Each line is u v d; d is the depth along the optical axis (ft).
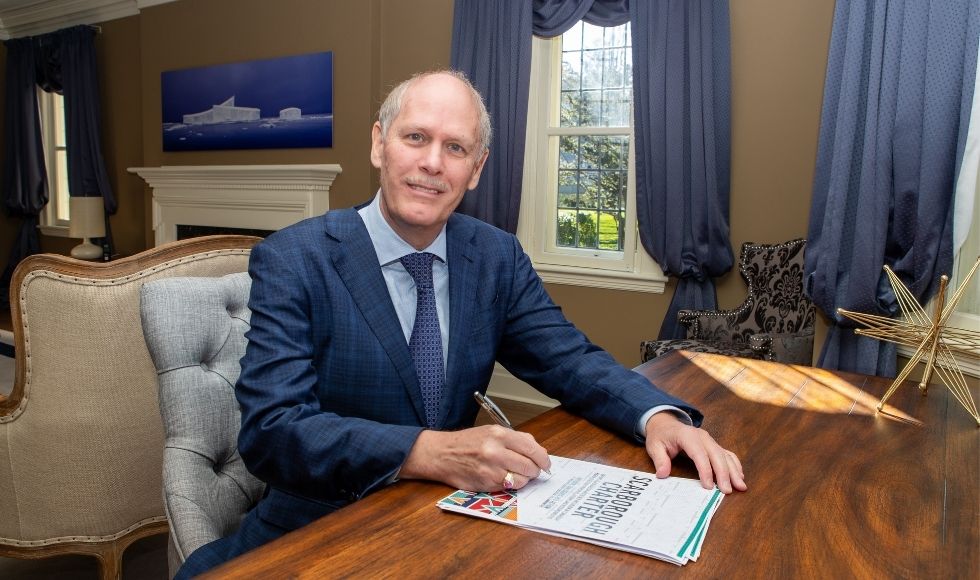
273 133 18.75
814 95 12.61
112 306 6.01
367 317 3.90
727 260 13.29
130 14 21.93
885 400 4.63
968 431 4.27
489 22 14.89
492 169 15.11
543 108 15.53
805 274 11.85
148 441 6.40
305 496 3.46
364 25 16.93
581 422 4.22
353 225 4.09
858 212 10.76
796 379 5.44
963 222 9.95
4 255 25.94
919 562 2.60
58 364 5.98
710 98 12.89
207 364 4.69
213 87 19.77
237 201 19.04
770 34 12.90
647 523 2.83
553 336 4.58
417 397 3.96
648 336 14.76
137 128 22.52
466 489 3.15
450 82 3.91
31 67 23.48
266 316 3.74
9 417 6.08
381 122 4.08
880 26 10.41
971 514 3.04
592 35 15.08
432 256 4.16
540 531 2.77
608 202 15.25
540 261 16.02
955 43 9.67
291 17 18.15
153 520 6.59
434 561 2.52
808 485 3.33
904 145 10.24
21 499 6.19
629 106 14.73
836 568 2.54
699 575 2.46
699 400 4.78
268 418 3.38
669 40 13.06
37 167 24.09
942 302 4.62
